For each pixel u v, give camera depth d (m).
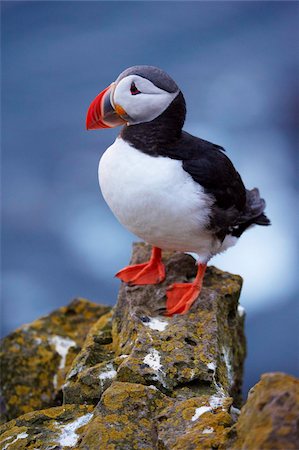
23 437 5.40
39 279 17.00
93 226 18.06
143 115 6.57
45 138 21.52
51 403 7.25
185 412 5.15
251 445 4.21
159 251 7.39
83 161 20.44
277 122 20.95
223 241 7.11
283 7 26.20
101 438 5.04
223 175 6.71
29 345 7.60
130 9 26.67
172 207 6.46
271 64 23.58
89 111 6.79
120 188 6.57
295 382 4.38
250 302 14.91
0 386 7.34
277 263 15.43
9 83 23.92
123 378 5.75
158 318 6.79
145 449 4.99
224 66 23.52
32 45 25.41
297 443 4.09
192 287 7.01
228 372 6.51
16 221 18.56
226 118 20.91
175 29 25.50
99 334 7.11
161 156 6.55
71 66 24.44
